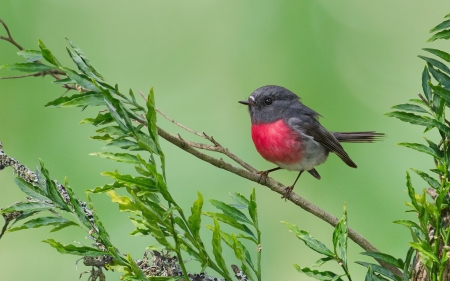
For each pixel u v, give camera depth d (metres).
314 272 4.03
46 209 4.05
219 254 3.93
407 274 4.24
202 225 8.61
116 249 4.09
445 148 4.21
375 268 4.28
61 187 4.38
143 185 3.83
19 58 9.33
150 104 3.88
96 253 3.99
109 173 3.78
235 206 4.46
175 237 3.83
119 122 3.96
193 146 6.07
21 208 4.00
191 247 3.96
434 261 4.04
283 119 10.37
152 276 4.23
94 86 4.09
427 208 4.04
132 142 3.94
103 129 3.99
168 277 4.05
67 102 4.05
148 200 3.95
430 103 4.45
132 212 4.03
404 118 4.34
